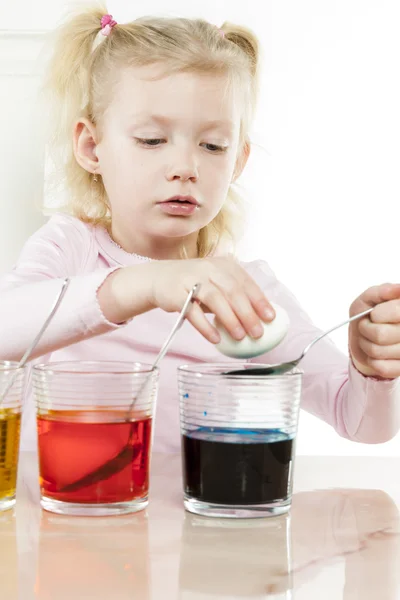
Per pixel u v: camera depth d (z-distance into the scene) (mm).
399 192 3104
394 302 1051
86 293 985
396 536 701
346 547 663
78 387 736
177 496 850
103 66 1561
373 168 3104
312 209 3102
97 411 743
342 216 3109
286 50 3088
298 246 3102
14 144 2779
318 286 3107
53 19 2764
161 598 524
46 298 1020
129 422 750
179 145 1442
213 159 1477
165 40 1501
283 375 761
